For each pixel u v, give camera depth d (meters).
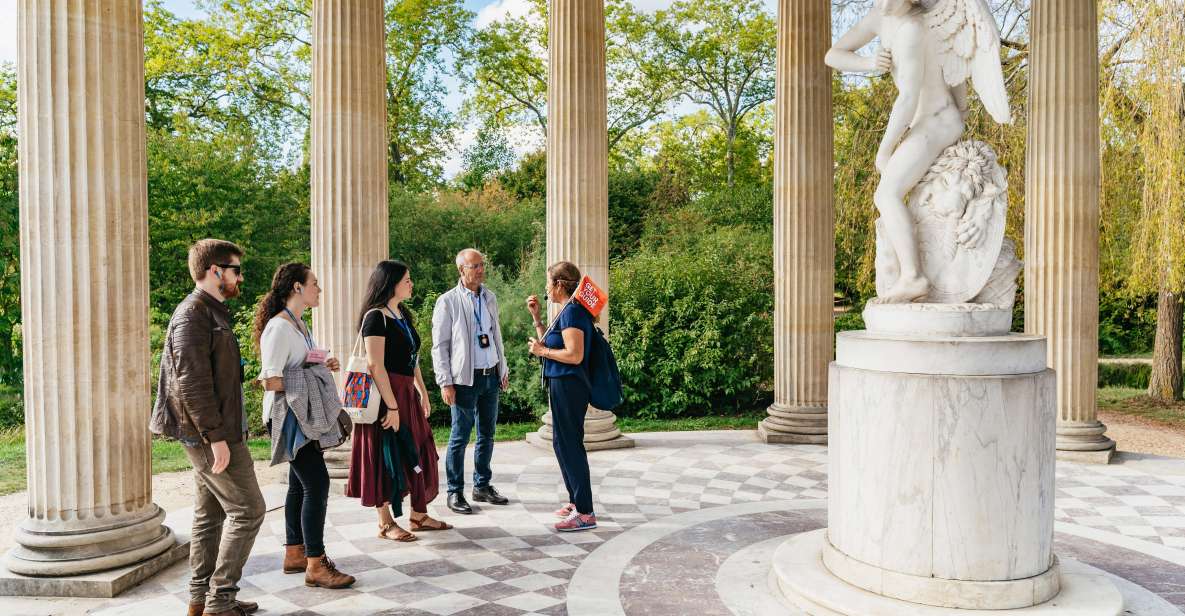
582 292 5.82
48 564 4.61
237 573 4.00
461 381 6.31
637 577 4.64
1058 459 8.59
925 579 3.74
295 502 4.88
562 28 9.16
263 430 13.14
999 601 3.68
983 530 3.70
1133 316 19.80
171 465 9.54
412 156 26.53
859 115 16.67
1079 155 8.67
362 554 5.30
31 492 4.80
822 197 9.66
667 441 9.84
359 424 5.40
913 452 3.77
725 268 15.43
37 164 4.68
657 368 14.53
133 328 4.96
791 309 9.75
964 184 4.31
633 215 25.11
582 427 5.92
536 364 14.17
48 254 4.69
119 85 4.86
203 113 24.00
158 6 22.80
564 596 4.47
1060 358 8.81
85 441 4.76
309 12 23.94
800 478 7.80
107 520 4.84
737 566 4.78
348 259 7.55
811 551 4.59
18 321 18.22
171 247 18.94
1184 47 12.30
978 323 4.11
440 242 21.83
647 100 29.69
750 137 30.56
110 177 4.81
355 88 7.56
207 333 3.86
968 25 4.26
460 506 6.39
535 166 28.58
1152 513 6.52
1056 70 8.76
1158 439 11.60
